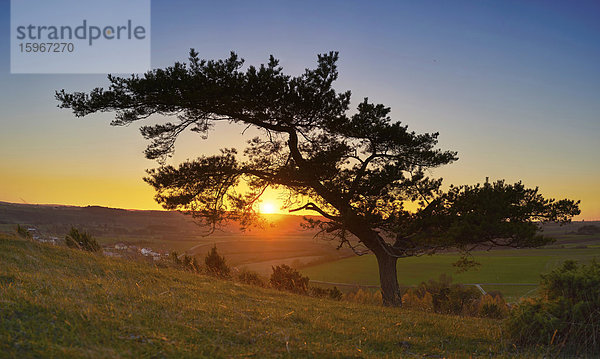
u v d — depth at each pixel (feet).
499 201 52.95
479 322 33.40
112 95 53.98
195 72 56.03
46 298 20.61
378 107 58.85
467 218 51.72
